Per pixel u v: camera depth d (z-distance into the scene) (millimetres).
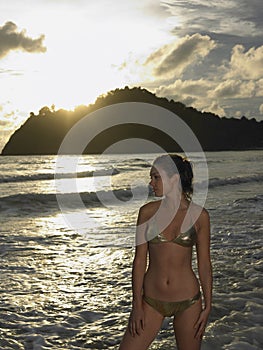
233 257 8508
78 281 7133
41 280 7164
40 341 4848
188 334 3207
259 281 6914
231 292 6375
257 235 10727
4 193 21938
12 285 6867
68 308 5883
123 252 9273
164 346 4637
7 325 5273
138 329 3189
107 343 4844
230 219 13219
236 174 35656
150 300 3199
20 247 9695
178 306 3168
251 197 18953
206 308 3176
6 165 59844
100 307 5934
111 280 7195
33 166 56719
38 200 18641
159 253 3217
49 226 12750
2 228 12312
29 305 5977
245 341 4742
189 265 3258
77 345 4781
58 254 9047
